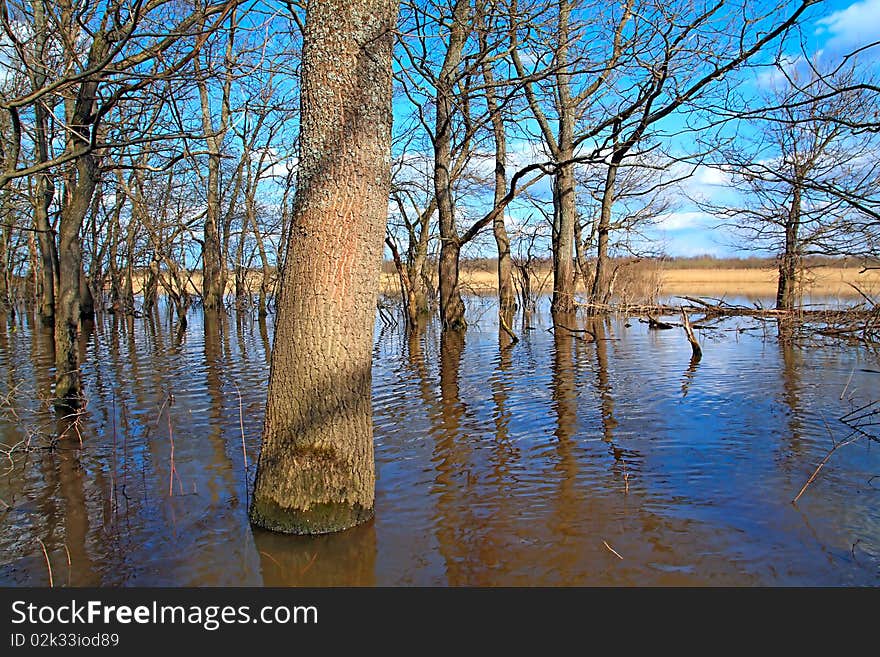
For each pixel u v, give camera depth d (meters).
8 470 6.28
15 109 6.04
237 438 7.33
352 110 4.62
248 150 16.11
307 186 4.68
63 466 6.40
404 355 14.27
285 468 4.80
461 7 9.78
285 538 4.75
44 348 16.36
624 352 13.97
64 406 8.83
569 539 4.66
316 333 4.70
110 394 9.97
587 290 28.25
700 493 5.44
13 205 17.70
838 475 5.76
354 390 4.86
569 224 23.17
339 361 4.76
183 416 8.41
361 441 4.95
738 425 7.48
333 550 4.57
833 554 4.36
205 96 20.88
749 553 4.40
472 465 6.31
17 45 5.98
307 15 4.72
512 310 21.86
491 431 7.54
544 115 14.76
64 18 7.14
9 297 28.50
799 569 4.19
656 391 9.53
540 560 4.39
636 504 5.25
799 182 7.73
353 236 4.71
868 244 9.31
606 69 7.74
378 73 4.74
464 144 18.19
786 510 5.05
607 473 5.99
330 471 4.79
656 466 6.14
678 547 4.50
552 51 8.72
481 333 18.97
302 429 4.76
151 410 8.79
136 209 23.41
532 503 5.32
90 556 4.54
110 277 31.38
